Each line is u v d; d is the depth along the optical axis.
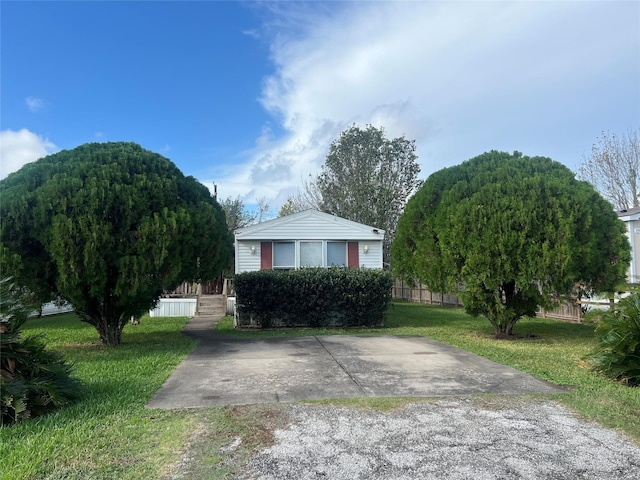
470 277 8.57
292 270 12.48
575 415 4.03
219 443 3.39
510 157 9.80
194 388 5.15
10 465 2.97
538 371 5.86
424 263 9.38
